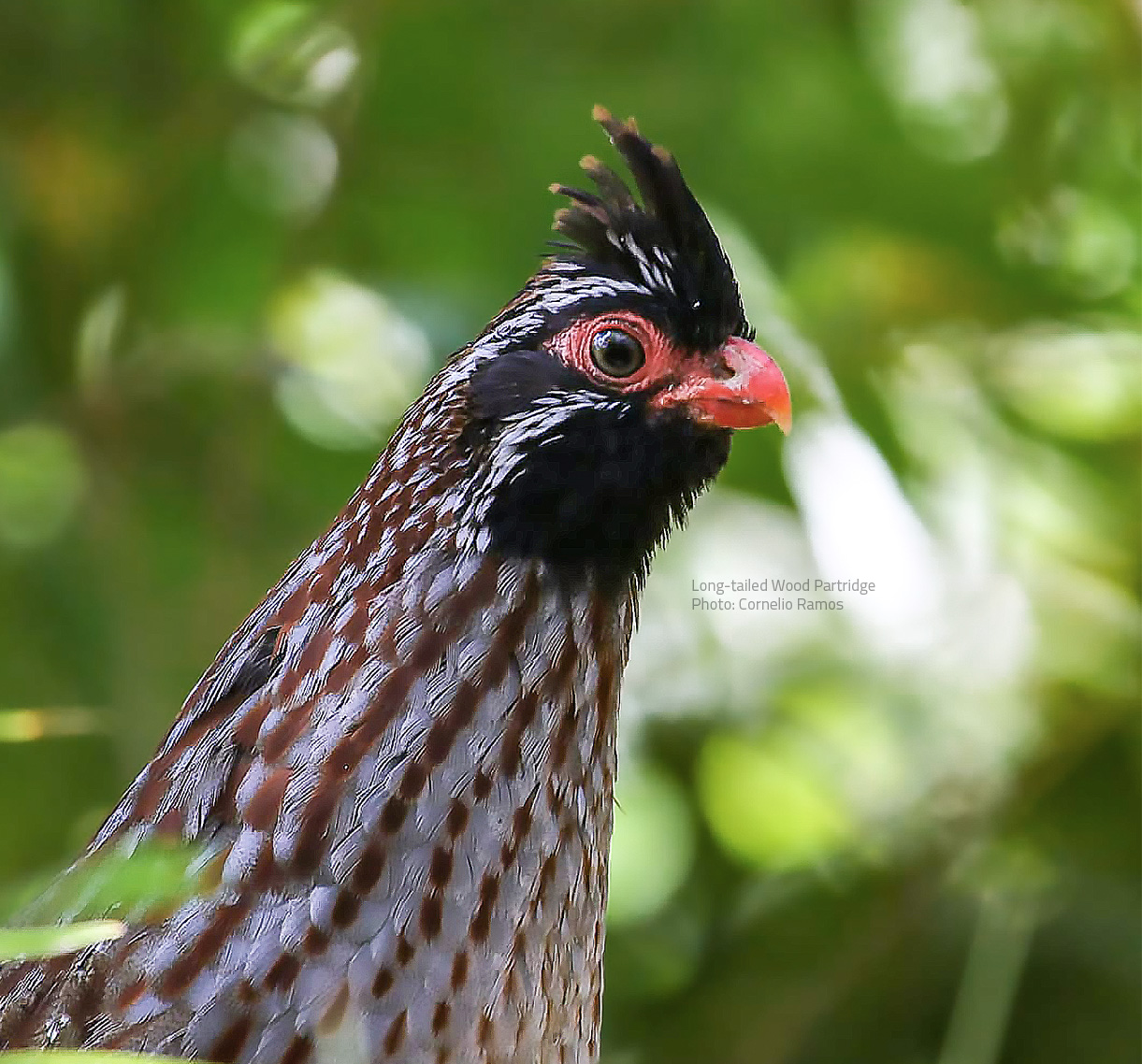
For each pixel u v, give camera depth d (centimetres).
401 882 634
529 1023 659
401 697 653
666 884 1174
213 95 1130
